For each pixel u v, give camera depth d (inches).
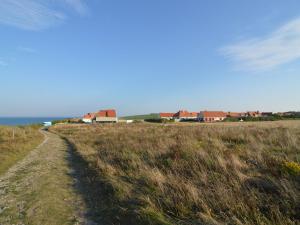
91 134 1328.7
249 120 3553.2
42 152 725.9
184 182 283.3
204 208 215.8
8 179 397.7
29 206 267.0
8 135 1125.7
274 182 247.0
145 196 255.8
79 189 329.7
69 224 221.6
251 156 377.4
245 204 211.8
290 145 458.6
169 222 201.5
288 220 181.8
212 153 398.3
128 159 445.7
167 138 673.0
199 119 4576.8
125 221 218.4
